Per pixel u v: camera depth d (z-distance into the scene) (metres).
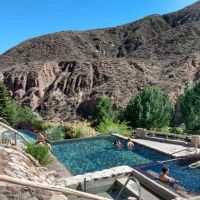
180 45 88.56
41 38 113.31
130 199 9.12
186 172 16.78
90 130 31.44
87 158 22.53
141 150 24.17
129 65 73.69
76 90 68.94
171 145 24.36
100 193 13.75
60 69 77.06
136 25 134.25
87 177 13.60
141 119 34.72
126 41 123.94
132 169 15.51
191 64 69.38
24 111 44.72
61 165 17.89
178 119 48.88
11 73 77.94
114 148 25.53
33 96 70.12
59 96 68.81
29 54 104.25
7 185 4.76
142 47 100.56
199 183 14.88
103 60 76.25
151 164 17.88
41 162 17.42
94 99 60.75
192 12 141.25
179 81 62.59
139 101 35.38
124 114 36.91
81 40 117.94
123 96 60.06
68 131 30.61
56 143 27.81
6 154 6.29
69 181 13.14
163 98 37.25
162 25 136.12
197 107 35.00
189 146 23.44
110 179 14.12
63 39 112.69
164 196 13.10
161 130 33.59
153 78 67.50
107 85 65.12
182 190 13.73
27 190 4.88
